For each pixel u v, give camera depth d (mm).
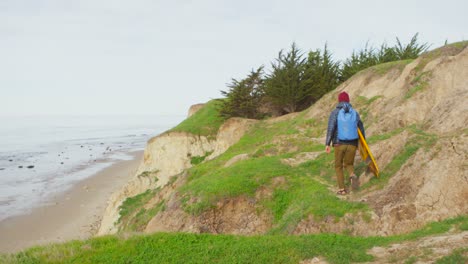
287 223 9562
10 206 31250
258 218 11211
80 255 5992
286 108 28891
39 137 113562
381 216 8281
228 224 11383
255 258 5805
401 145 10227
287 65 27000
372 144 12297
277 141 20062
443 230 6625
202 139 31391
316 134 19562
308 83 27141
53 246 6441
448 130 10266
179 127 33000
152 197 21391
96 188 37969
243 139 24500
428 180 8148
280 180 12234
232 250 6121
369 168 10211
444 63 15328
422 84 15328
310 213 9242
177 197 13312
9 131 147375
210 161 21391
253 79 29812
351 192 9891
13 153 70062
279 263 5703
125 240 6578
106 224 24516
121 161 57000
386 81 19797
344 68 27688
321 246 6207
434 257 5324
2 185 39688
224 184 12242
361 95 20547
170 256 5930
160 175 29688
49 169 50281
